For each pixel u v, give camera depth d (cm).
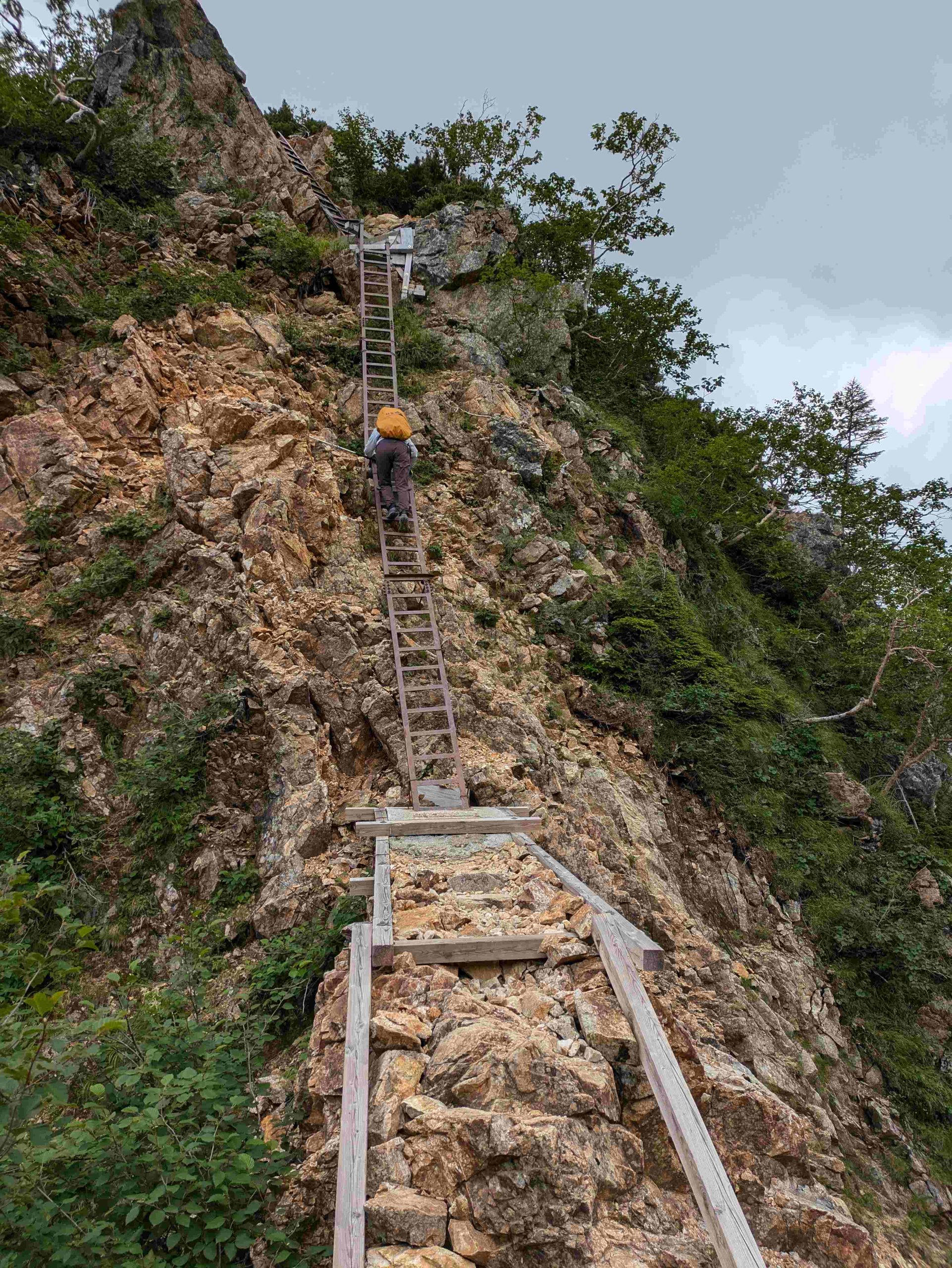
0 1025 342
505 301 1805
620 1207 324
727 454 1856
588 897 500
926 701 1745
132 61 1775
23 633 944
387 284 1684
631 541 1566
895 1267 698
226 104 1841
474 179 2427
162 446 1127
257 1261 386
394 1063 358
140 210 1527
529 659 1151
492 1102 340
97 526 1044
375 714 916
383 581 1061
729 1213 278
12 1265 337
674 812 1120
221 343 1330
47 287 1247
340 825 820
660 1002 463
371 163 2403
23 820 798
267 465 1091
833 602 2142
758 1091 517
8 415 1127
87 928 394
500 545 1297
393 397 1411
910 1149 901
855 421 4247
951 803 1808
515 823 702
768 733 1354
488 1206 297
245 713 901
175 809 847
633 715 1155
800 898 1142
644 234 2219
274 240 1606
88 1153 373
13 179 1366
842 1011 1034
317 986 655
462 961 450
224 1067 494
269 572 989
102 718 903
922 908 1217
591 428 1772
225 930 761
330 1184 394
